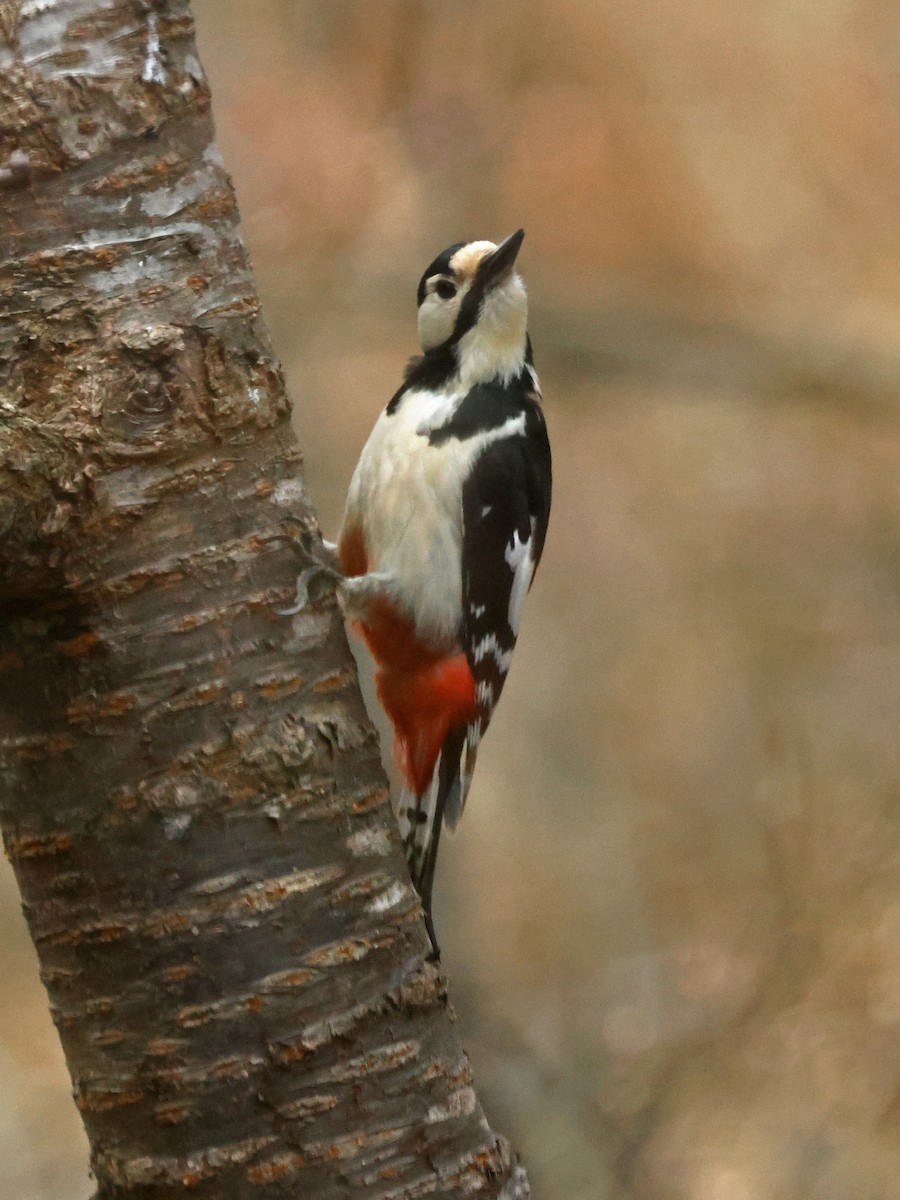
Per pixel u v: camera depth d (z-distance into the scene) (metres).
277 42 16.23
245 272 5.88
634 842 16.83
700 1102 12.61
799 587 18.52
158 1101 5.47
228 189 5.89
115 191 5.64
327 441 16.70
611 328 18.23
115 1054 5.53
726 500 19.22
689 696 18.45
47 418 5.43
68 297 5.55
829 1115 12.37
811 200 18.81
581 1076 12.95
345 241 15.59
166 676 5.51
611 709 18.75
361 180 15.61
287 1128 5.47
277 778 5.59
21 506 5.25
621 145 17.53
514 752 18.86
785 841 13.38
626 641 19.05
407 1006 5.68
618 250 18.08
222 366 5.70
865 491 18.84
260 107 15.57
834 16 18.86
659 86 17.73
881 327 18.64
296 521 5.83
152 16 5.74
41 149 5.58
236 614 5.62
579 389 19.05
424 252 16.31
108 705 5.48
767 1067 12.61
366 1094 5.56
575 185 17.42
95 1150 5.65
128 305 5.61
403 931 5.75
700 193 18.41
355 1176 5.51
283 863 5.57
